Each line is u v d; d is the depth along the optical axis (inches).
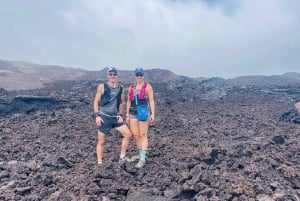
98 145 168.6
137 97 166.2
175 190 150.5
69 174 164.9
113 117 166.4
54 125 259.0
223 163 175.3
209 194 144.0
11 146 204.4
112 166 164.2
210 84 490.6
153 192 148.2
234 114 326.0
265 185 156.6
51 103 327.0
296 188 162.7
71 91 409.1
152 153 188.9
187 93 446.3
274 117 325.4
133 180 158.1
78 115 293.9
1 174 163.5
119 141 217.0
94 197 142.8
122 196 147.6
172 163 175.3
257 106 382.0
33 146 206.2
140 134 168.9
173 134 239.1
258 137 235.6
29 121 269.3
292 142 227.3
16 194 147.2
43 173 165.2
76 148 203.2
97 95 165.0
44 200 143.7
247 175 165.3
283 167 173.9
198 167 160.4
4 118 284.8
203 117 305.0
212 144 211.9
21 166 173.9
